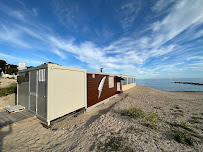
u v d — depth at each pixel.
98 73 7.23
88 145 2.43
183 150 2.24
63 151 2.24
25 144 2.48
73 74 4.63
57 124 4.16
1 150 2.20
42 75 3.70
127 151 2.19
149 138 2.70
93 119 4.62
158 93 11.86
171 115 4.61
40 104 3.79
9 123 3.30
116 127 3.37
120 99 9.13
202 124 3.67
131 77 18.38
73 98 4.62
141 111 4.75
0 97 7.48
